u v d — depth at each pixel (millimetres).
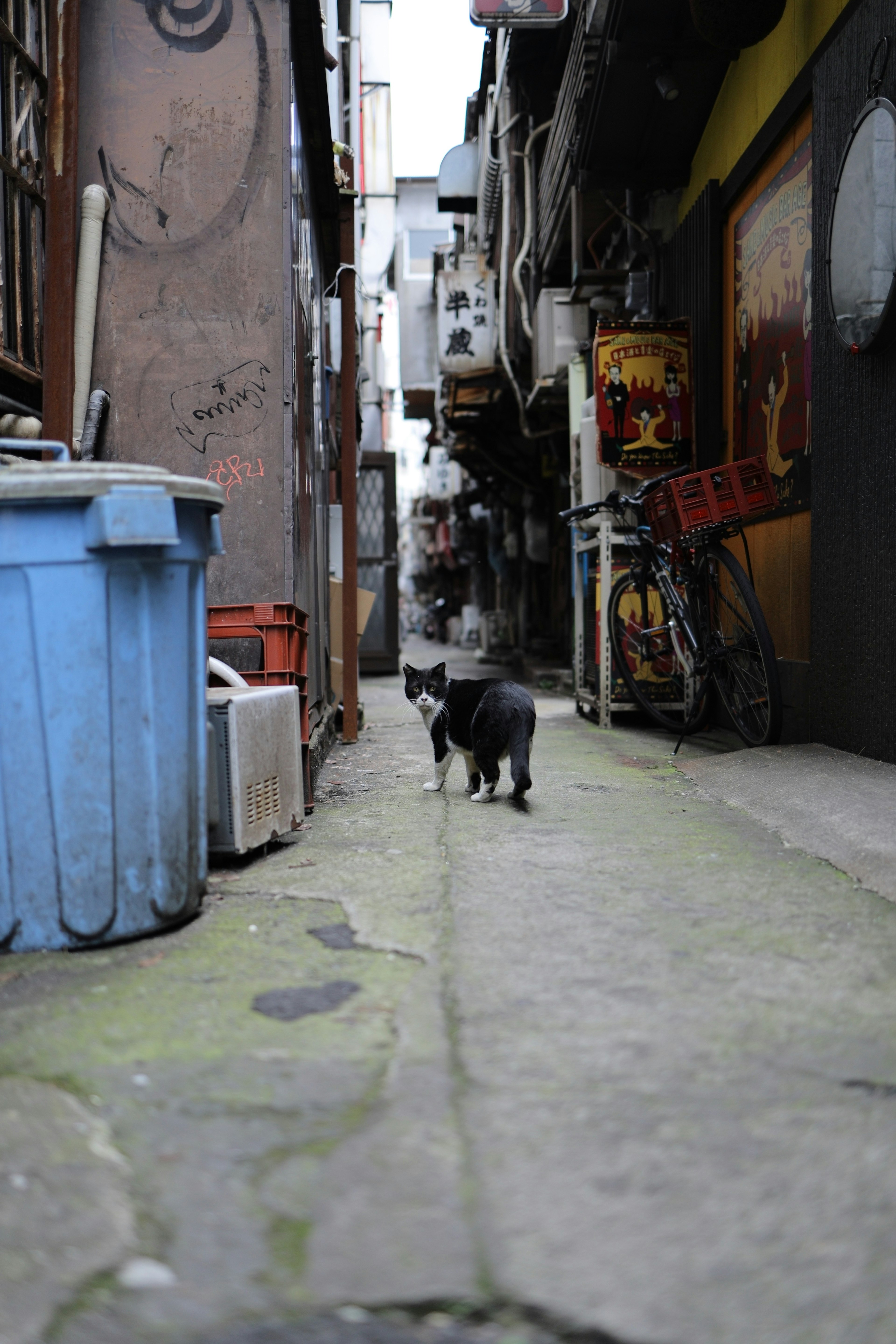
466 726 4738
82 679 2631
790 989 2307
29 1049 2066
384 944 2637
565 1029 2092
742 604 5574
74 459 4512
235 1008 2248
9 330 4078
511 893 3074
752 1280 1338
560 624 16062
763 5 5543
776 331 6148
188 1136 1720
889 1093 1821
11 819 2643
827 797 4039
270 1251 1429
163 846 2791
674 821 4160
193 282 4715
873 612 4652
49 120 4449
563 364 10648
